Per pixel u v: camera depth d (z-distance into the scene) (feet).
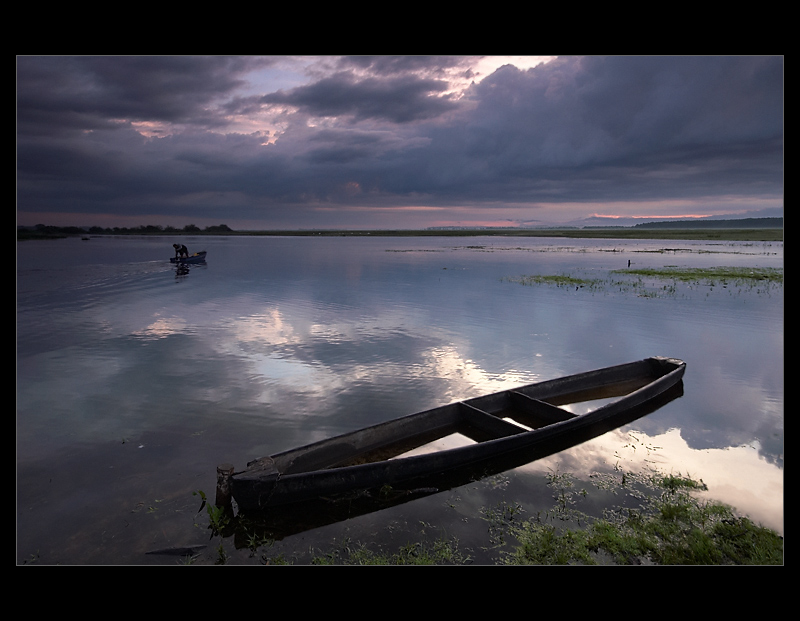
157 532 20.79
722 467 26.04
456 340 52.95
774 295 81.30
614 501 22.75
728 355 47.62
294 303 76.64
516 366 44.09
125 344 51.26
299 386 38.55
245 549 19.63
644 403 34.96
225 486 22.45
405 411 33.73
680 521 20.90
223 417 32.65
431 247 279.08
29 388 38.09
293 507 22.26
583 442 29.32
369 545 19.77
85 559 18.98
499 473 25.43
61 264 147.54
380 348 49.78
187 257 150.92
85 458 27.25
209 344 51.26
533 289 91.76
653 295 82.84
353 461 26.84
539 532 20.27
